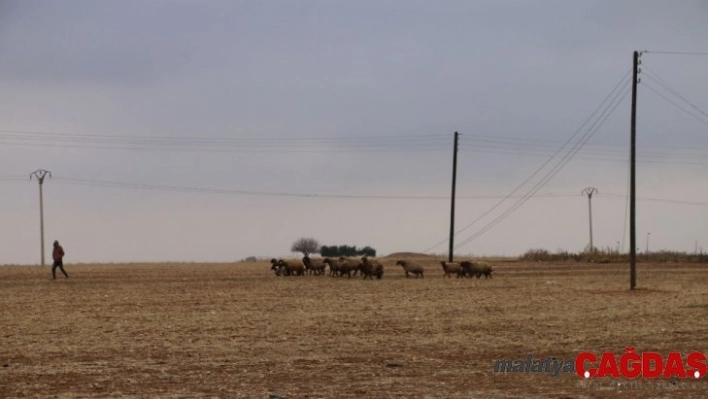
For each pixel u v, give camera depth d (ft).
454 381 117.08
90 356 135.13
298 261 354.54
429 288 276.82
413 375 121.08
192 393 109.29
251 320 179.22
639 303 219.61
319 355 136.67
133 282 308.40
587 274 382.42
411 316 186.91
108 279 328.29
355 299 230.27
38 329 165.07
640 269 435.53
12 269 432.25
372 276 353.10
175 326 169.48
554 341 150.92
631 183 273.95
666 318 184.24
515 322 177.06
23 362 129.80
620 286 288.10
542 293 254.47
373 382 116.26
